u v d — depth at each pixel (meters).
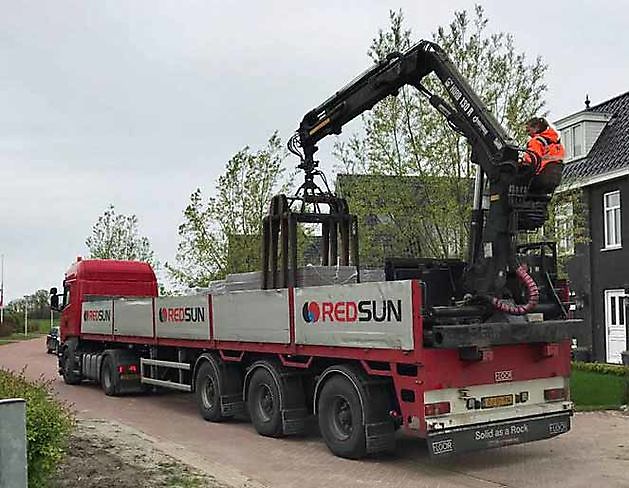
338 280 11.88
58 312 20.39
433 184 15.22
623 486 8.23
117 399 16.06
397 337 8.64
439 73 10.48
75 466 8.70
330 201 12.70
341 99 12.20
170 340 14.02
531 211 9.42
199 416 13.46
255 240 20.66
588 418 12.62
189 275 21.20
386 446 9.30
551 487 8.21
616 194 22.88
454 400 8.58
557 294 9.91
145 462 9.08
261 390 11.45
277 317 10.78
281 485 8.36
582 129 25.03
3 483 4.67
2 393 6.79
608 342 23.02
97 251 39.78
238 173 21.08
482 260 9.60
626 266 22.23
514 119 15.36
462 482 8.46
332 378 9.80
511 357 9.06
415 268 10.26
